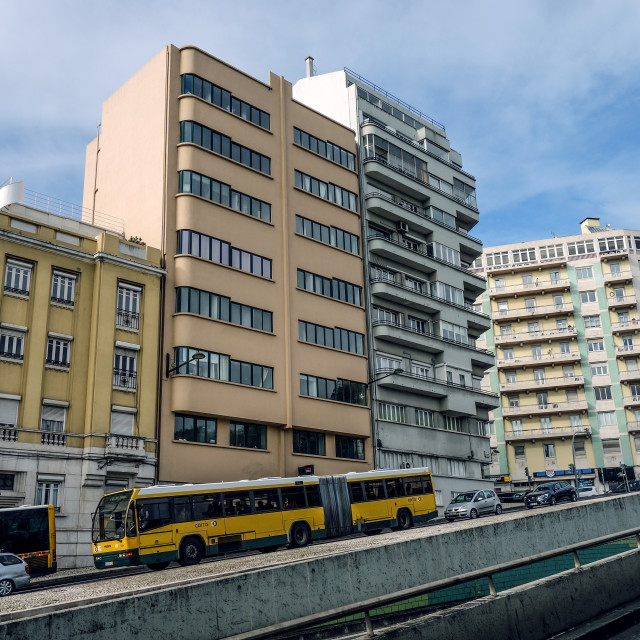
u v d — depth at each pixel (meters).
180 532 24.05
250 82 42.25
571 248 81.31
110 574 25.03
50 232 31.84
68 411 30.62
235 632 8.59
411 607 10.84
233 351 36.94
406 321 49.25
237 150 40.41
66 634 6.99
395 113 54.59
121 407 32.00
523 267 81.19
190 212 36.78
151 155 38.22
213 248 37.50
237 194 39.62
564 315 79.25
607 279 79.31
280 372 39.16
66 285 32.00
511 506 52.28
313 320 42.09
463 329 52.88
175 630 7.95
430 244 52.56
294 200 43.06
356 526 29.50
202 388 34.78
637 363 76.44
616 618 11.07
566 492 44.28
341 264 45.06
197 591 8.34
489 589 11.06
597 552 13.09
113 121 41.75
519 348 78.94
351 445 42.69
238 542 25.38
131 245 34.38
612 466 74.06
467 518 36.88
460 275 53.94
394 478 31.98
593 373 76.81
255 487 26.62
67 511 29.28
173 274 35.78
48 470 29.14
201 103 38.88
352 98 50.69
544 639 10.36
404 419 46.84
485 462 52.16
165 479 32.78
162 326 34.66
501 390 77.19
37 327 30.39
